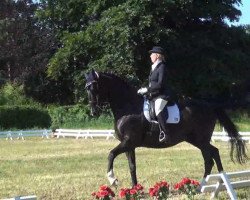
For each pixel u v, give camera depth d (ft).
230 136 40.96
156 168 55.11
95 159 67.46
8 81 169.07
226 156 67.36
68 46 142.41
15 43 163.53
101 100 38.22
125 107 38.17
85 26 157.79
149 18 128.98
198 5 139.74
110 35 133.69
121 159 66.69
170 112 38.40
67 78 153.58
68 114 136.87
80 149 84.79
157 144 38.60
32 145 96.22
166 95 37.96
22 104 155.94
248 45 147.43
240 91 139.44
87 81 38.19
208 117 40.16
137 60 133.90
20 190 42.42
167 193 30.58
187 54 135.44
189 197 31.99
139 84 130.62
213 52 138.92
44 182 46.75
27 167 60.03
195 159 64.59
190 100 40.60
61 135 122.01
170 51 134.41
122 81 38.73
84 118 135.33
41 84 161.58
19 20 164.04
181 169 53.88
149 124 37.96
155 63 38.29
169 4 131.03
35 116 137.90
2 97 158.20
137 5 131.13
